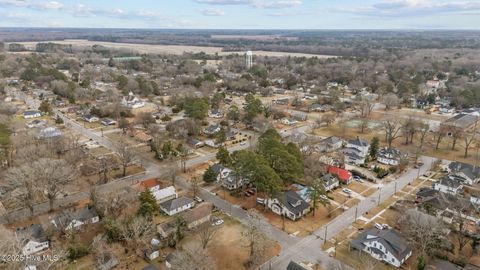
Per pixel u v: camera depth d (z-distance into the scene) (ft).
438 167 311.88
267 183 223.71
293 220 224.12
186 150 325.42
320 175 272.31
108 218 201.87
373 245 189.78
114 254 180.24
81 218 206.28
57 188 230.89
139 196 222.07
